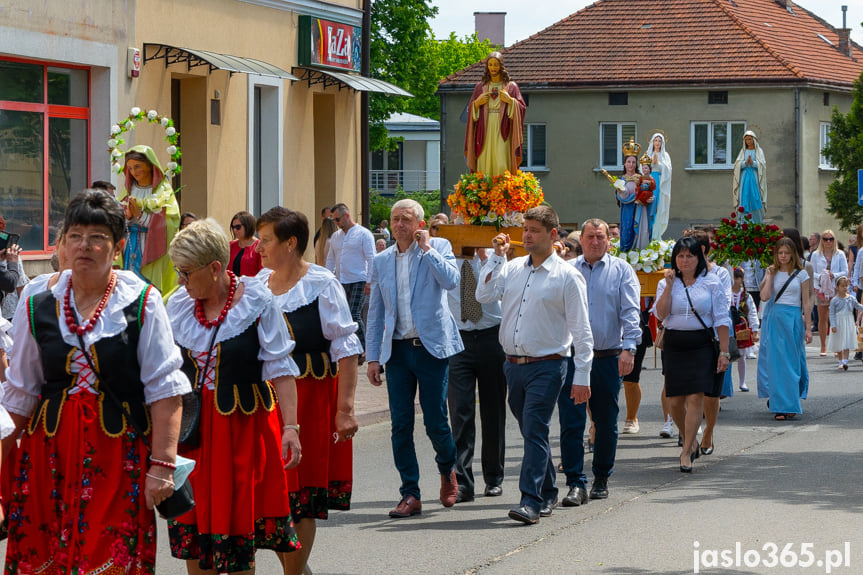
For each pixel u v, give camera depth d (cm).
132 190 1398
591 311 1080
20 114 1786
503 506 1050
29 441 550
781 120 4766
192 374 634
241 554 632
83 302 555
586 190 4919
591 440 1356
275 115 2381
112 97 1919
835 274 2566
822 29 5528
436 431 1020
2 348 772
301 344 775
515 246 1427
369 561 850
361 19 2659
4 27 1702
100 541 538
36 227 1825
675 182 4856
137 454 551
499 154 1588
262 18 2320
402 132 7125
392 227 1001
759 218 3881
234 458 632
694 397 1231
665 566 832
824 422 1591
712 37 4934
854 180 4753
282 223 779
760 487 1133
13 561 550
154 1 2016
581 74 4888
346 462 805
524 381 977
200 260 630
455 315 1075
